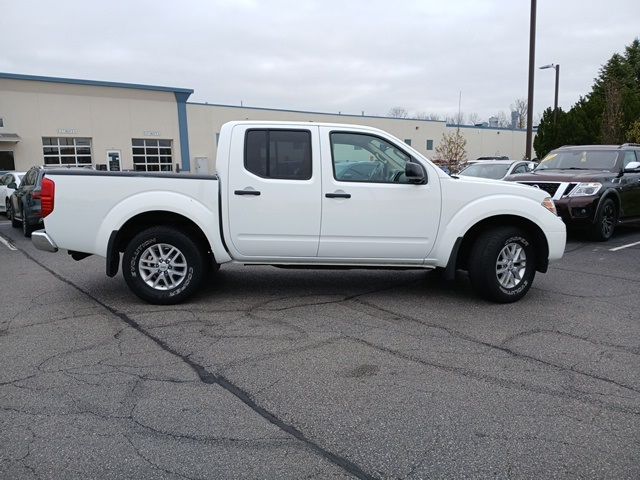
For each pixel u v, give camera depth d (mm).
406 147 5863
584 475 2805
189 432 3225
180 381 3938
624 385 3875
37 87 29609
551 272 7785
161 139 34031
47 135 30172
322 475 2809
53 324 5266
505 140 57312
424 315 5578
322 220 5746
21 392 3744
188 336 4906
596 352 4527
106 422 3336
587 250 9758
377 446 3078
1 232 13516
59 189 5621
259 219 5719
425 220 5840
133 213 5625
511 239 5922
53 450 3021
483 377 4008
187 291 5883
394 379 3973
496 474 2812
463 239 6250
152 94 33281
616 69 47656
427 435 3193
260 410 3498
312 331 5051
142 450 3031
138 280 5812
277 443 3109
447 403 3592
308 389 3807
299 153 5727
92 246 5695
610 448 3049
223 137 5715
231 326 5188
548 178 10688
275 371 4121
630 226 13406
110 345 4672
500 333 5012
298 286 6812
